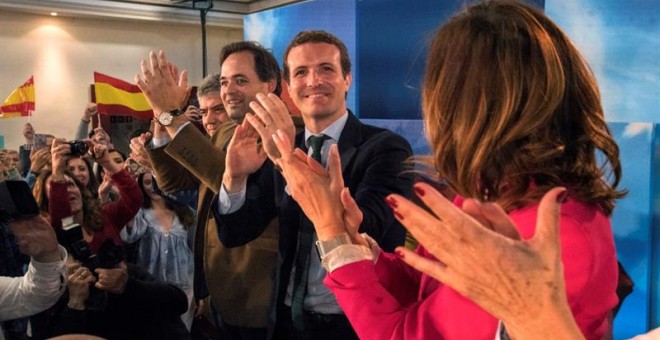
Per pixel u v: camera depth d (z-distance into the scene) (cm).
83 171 231
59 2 601
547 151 67
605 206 73
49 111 653
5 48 622
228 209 163
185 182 213
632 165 182
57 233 187
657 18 175
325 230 93
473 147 70
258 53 212
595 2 189
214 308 197
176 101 181
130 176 246
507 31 71
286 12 325
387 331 80
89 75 673
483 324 65
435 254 52
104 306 189
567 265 62
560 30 74
